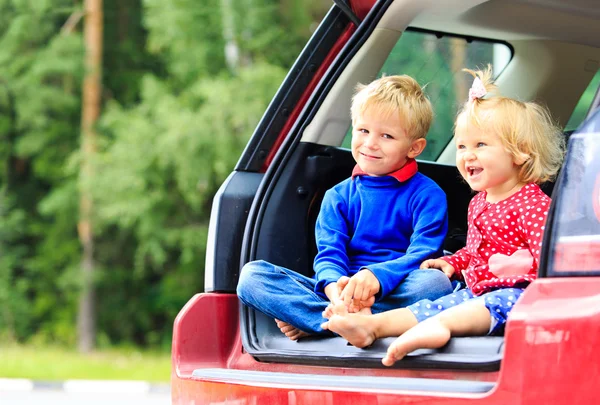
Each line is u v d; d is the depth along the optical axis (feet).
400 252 9.52
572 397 5.89
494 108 8.55
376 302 8.81
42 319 73.46
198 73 62.85
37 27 67.41
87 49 67.77
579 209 6.22
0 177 72.59
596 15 10.88
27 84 66.80
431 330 7.41
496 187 8.67
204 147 58.39
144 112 63.46
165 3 62.34
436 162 11.68
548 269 6.30
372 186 9.64
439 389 6.70
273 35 61.21
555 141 8.84
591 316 5.85
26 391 40.83
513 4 10.58
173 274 71.05
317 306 8.91
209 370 8.99
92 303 70.79
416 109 9.47
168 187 63.72
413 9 10.23
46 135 70.03
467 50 11.43
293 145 10.13
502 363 6.21
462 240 11.12
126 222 62.03
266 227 9.96
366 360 7.86
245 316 9.53
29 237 75.87
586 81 11.96
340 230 9.59
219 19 62.39
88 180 62.44
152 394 38.86
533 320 6.06
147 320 72.69
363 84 10.37
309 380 7.64
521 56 11.87
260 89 57.77
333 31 10.40
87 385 43.27
